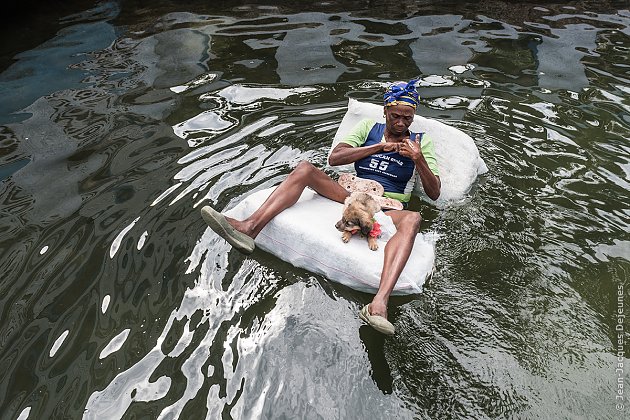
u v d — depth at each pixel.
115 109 5.28
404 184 4.08
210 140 4.77
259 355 2.92
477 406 2.68
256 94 5.50
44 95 5.55
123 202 4.04
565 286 3.35
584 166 4.46
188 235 3.71
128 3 7.68
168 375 2.83
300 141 4.74
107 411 2.67
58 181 4.31
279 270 3.51
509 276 3.43
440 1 7.57
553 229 3.80
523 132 4.91
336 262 3.40
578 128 4.97
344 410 2.65
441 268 3.50
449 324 3.12
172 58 6.21
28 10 7.45
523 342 3.01
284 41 6.55
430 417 2.62
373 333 3.07
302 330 3.07
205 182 4.22
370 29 6.82
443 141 4.36
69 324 3.12
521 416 2.63
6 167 4.50
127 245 3.65
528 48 6.37
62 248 3.65
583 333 3.05
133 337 3.04
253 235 3.55
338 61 6.10
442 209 4.03
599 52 6.29
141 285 3.35
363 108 4.50
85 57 6.28
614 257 3.56
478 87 5.62
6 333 3.09
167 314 3.17
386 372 2.84
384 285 3.17
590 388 2.76
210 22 7.06
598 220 3.88
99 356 2.94
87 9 7.51
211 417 2.62
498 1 7.55
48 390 2.78
